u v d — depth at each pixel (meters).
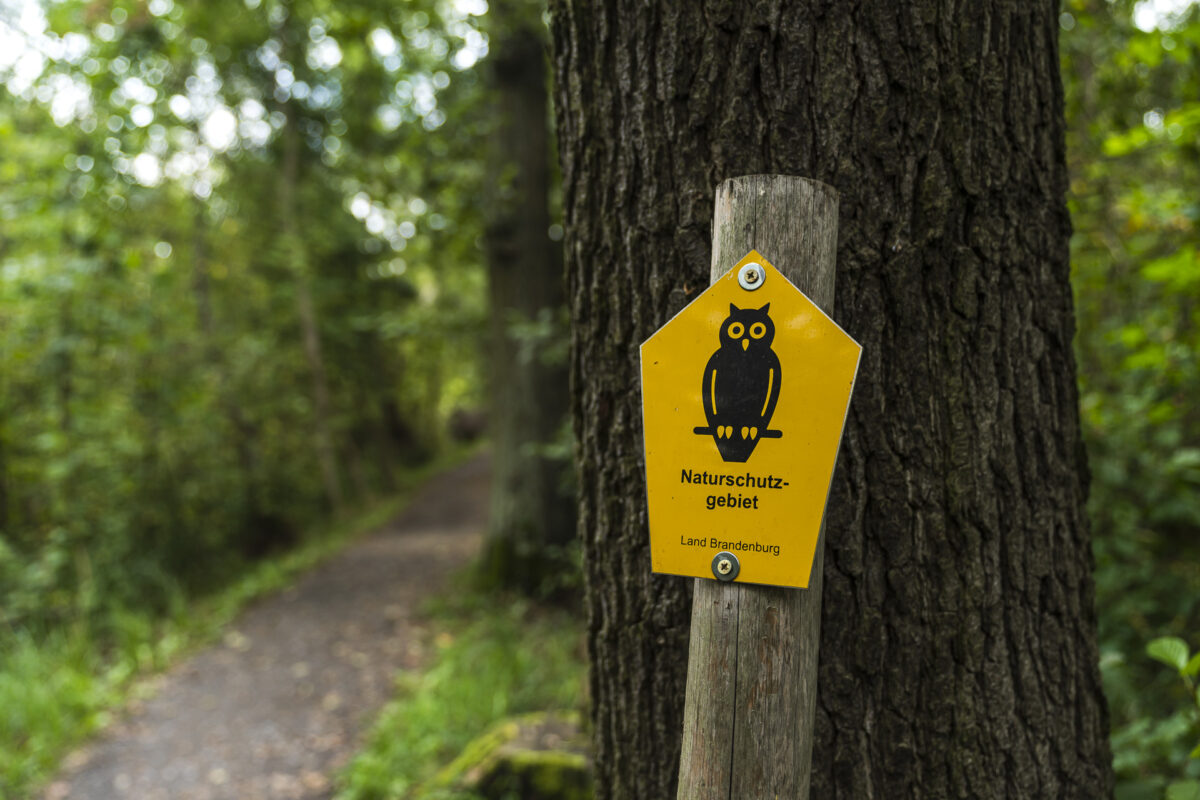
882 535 1.43
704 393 1.16
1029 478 1.49
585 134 1.59
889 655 1.44
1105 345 3.69
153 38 7.36
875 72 1.38
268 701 5.08
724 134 1.43
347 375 14.98
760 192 1.14
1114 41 3.61
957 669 1.44
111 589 6.73
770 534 1.12
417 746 4.11
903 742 1.44
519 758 3.33
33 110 6.81
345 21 6.23
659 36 1.48
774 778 1.13
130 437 7.44
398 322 7.47
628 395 1.58
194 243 10.31
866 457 1.43
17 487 6.81
